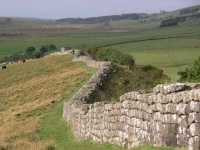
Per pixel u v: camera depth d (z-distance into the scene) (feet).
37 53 515.50
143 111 47.24
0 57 549.13
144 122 46.93
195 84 38.22
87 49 292.61
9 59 504.43
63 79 176.04
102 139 63.26
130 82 131.54
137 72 155.53
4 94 187.21
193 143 35.73
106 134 61.31
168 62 299.99
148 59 334.44
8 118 117.08
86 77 168.55
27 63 301.43
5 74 280.72
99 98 105.19
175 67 238.27
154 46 497.05
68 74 187.32
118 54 226.99
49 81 185.06
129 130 51.72
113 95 113.09
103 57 240.53
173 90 39.63
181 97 38.01
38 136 82.38
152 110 44.60
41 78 221.66
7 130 94.32
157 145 43.01
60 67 239.71
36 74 243.81
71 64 240.12
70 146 69.72
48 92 159.84
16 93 181.27
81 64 227.20
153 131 44.27
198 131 35.04
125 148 52.39
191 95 36.19
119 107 55.62
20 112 122.93
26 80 239.91
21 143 72.33
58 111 113.91
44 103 129.80
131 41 613.93
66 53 292.40
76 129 79.71
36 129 90.58
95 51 272.92
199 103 34.91
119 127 55.62
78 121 78.28
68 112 94.02
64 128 89.56
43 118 106.73
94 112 67.87
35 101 145.89
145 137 46.52
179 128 38.42
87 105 77.30
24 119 111.24
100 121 64.49
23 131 89.04
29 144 70.85
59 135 83.51
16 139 79.71
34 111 120.47
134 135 49.98
